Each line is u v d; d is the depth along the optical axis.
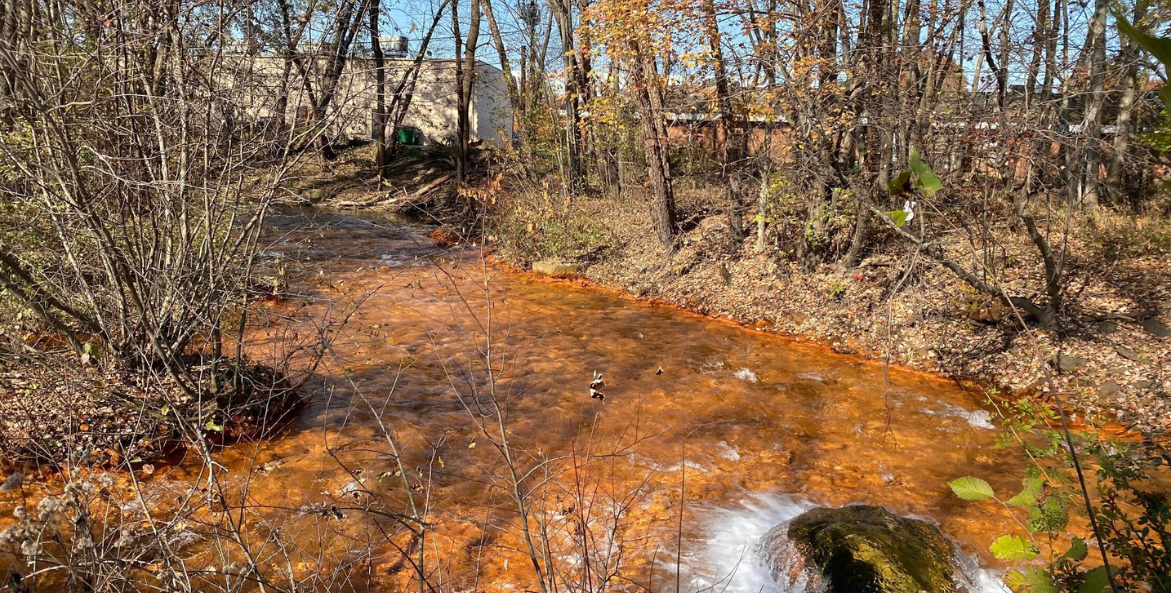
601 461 6.43
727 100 11.19
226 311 6.78
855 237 11.01
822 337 10.30
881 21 10.00
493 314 11.29
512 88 21.66
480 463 6.27
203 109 5.62
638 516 5.54
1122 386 7.70
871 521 5.11
